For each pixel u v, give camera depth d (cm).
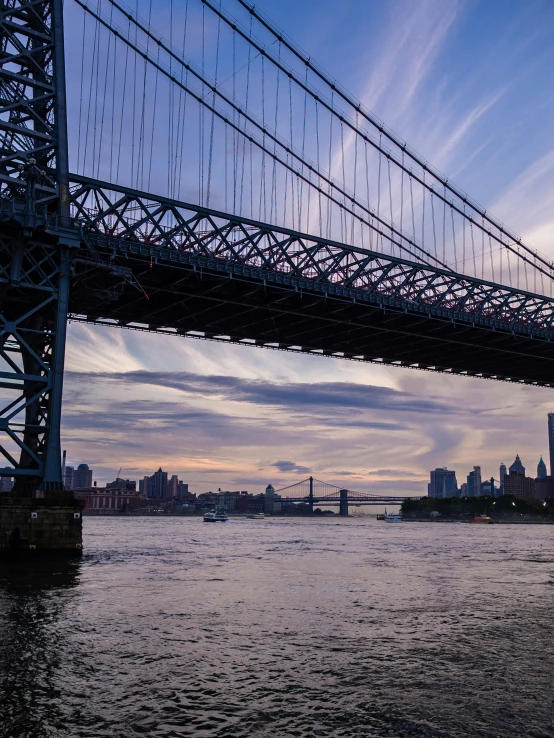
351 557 5838
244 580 3775
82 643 2000
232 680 1680
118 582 3381
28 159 4516
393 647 2084
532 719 1450
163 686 1611
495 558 5922
